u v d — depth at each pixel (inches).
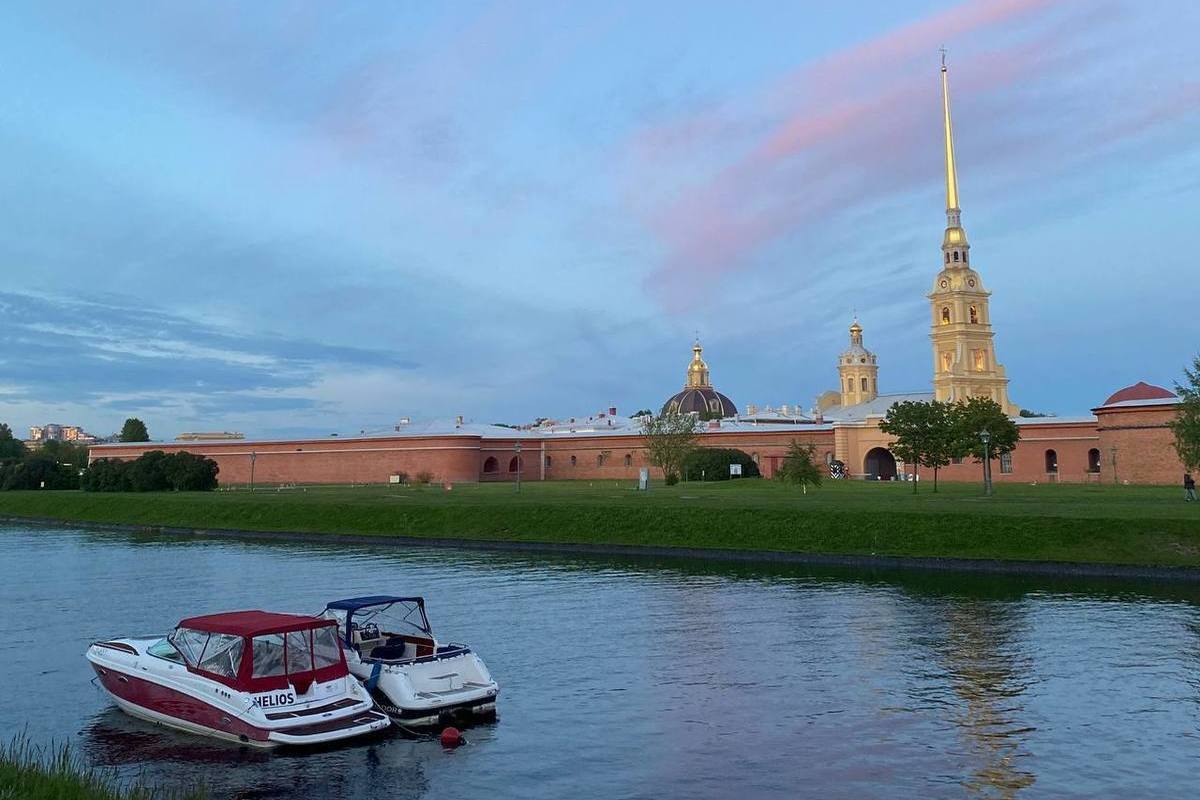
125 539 2610.7
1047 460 4003.4
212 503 3058.6
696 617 1280.8
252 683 762.2
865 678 942.4
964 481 4062.5
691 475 4389.8
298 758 734.5
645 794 648.4
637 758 722.8
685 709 850.1
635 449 5211.6
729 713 834.8
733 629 1193.4
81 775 624.4
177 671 816.9
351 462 5098.4
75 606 1437.0
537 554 2103.8
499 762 718.5
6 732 816.9
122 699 874.8
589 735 781.3
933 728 781.3
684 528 2144.4
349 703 784.3
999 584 1521.9
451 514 2534.5
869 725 791.7
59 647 1157.7
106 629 1262.3
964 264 5777.6
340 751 748.0
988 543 1760.6
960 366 5634.8
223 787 673.0
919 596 1418.6
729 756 722.2
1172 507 2014.0
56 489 4377.5
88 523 3186.5
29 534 2783.0
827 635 1146.0
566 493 3260.3
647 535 2156.7
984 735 761.6
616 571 1777.8
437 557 2065.7
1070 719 800.3
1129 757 708.0
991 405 2930.6
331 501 2925.7
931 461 2930.6
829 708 842.8
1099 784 654.5
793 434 4817.9
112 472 4030.5
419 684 819.4
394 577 1726.1
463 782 677.9
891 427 2957.7
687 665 1011.9
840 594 1453.0
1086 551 1667.1
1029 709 829.2
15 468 4352.9
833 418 5910.4
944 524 1854.1
